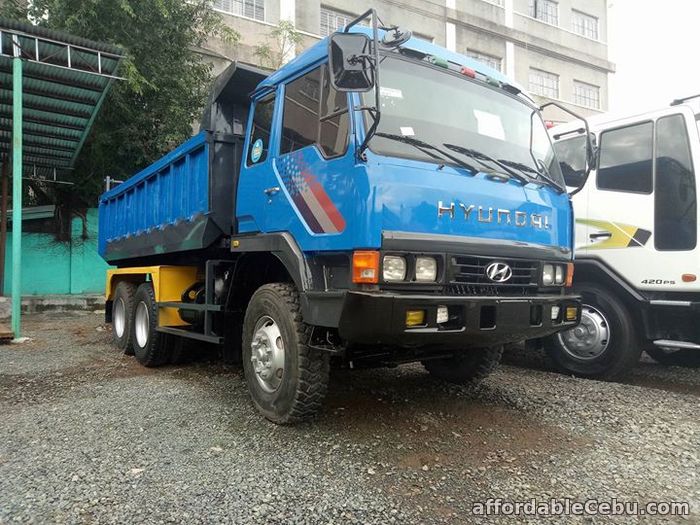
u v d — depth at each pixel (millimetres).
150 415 4156
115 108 12078
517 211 3732
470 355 4738
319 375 3656
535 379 5305
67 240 13234
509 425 3922
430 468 3186
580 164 5719
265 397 3979
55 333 9031
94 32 11414
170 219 5828
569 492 2904
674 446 3549
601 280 5355
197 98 13117
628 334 5109
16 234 8039
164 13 11477
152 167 6340
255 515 2641
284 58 15539
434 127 3699
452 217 3369
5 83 9047
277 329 3951
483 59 21125
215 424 3930
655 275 4984
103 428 3873
